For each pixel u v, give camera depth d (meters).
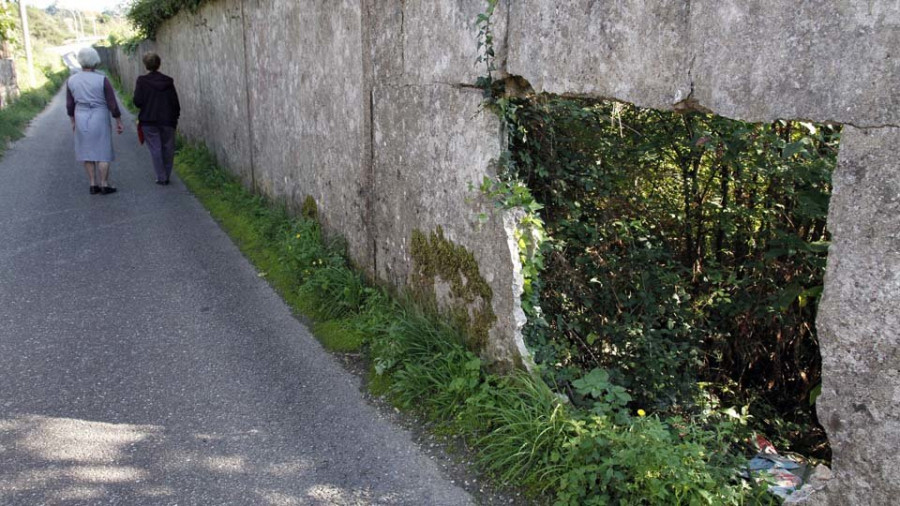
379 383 3.86
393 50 4.22
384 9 4.27
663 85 2.52
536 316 3.48
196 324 4.75
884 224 1.93
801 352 4.22
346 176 5.21
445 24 3.63
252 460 3.17
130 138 14.30
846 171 2.00
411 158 4.16
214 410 3.62
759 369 4.48
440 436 3.33
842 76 1.97
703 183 4.19
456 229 3.75
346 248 5.40
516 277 3.31
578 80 2.89
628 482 2.69
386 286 4.73
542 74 3.07
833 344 2.10
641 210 4.26
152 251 6.38
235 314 4.93
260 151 7.64
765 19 2.15
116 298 5.19
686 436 3.03
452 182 3.73
